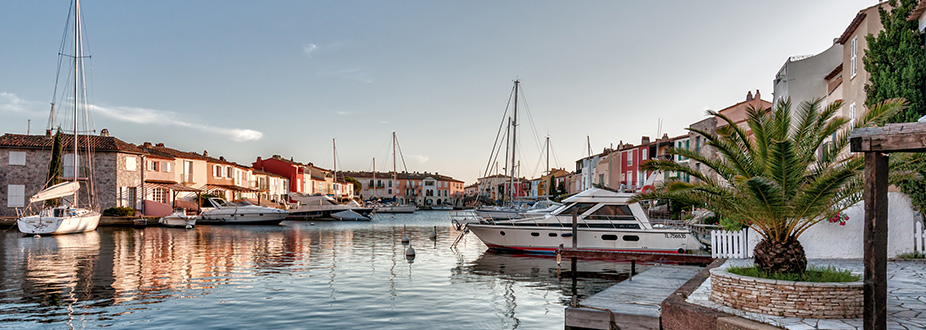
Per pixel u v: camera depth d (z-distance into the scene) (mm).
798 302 8203
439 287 16422
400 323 12016
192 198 57469
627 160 67875
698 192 10492
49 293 15016
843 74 21312
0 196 45031
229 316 12500
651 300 11766
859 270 12461
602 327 10195
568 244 23953
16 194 45469
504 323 12102
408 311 13164
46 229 34688
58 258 22875
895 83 15883
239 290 15672
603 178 78000
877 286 6418
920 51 15602
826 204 9516
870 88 17031
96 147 47156
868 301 6484
